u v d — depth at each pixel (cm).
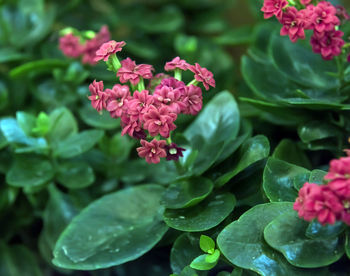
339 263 38
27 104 57
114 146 50
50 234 48
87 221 44
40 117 47
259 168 43
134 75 39
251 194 42
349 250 36
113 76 54
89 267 41
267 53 52
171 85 39
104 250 42
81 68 54
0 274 49
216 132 46
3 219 52
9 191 50
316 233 36
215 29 68
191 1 68
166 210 42
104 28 54
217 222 40
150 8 68
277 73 47
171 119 37
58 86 55
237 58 70
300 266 36
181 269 41
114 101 39
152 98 38
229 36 61
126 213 44
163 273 46
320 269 37
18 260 50
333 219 34
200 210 41
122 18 66
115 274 47
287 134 51
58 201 49
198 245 41
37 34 59
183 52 59
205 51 62
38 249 54
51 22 59
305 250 36
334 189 34
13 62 58
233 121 45
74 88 55
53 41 59
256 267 37
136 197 45
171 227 43
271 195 40
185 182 43
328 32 41
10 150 51
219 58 62
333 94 44
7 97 55
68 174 47
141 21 65
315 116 44
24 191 49
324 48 41
